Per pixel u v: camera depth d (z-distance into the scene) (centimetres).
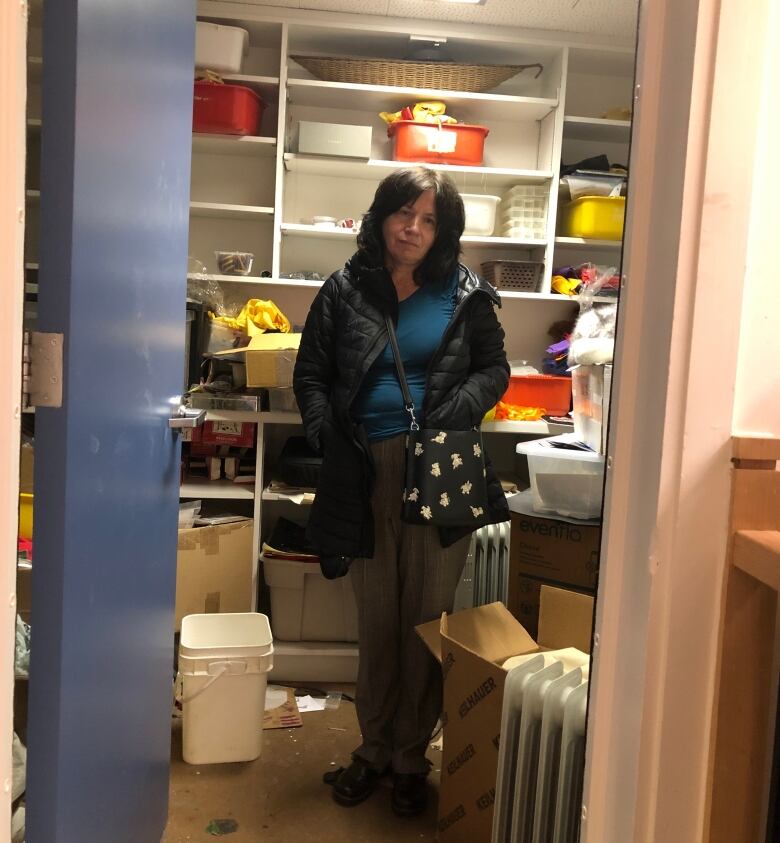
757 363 91
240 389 267
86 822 106
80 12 88
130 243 119
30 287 163
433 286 195
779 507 90
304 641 267
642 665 93
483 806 167
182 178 159
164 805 169
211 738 213
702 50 86
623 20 267
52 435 91
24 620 173
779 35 87
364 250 192
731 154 87
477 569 257
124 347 118
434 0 257
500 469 318
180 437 172
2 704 83
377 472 191
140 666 139
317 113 297
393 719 205
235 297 298
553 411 274
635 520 95
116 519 118
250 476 277
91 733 107
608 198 278
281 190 275
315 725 237
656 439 92
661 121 92
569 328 305
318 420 198
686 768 94
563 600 192
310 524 193
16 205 79
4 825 84
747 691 91
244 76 271
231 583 262
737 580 90
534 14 264
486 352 202
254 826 188
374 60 264
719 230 88
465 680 171
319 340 201
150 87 127
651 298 93
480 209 281
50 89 88
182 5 151
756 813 93
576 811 143
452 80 276
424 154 276
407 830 189
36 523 92
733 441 90
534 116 298
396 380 193
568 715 143
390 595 196
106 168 103
